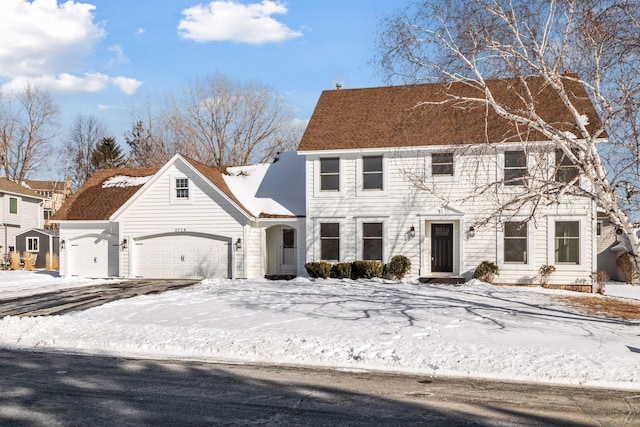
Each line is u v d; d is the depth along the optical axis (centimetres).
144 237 2711
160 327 1350
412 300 1762
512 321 1403
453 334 1251
